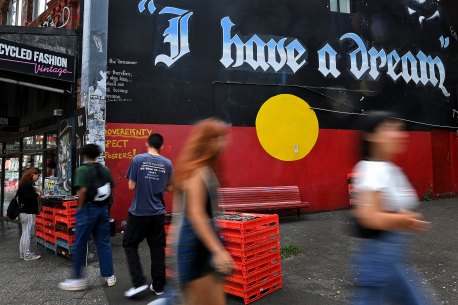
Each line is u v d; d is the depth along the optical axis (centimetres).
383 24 1195
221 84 978
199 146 261
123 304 434
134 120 888
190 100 943
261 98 1012
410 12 1248
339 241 714
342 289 473
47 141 984
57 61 757
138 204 452
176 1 949
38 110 1023
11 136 1196
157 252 459
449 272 522
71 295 462
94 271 556
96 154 494
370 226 246
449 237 718
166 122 916
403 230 246
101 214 484
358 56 1142
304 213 1029
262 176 991
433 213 977
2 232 941
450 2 1334
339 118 1096
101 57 657
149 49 916
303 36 1073
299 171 1034
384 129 261
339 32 1123
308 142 1051
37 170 659
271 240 470
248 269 431
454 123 1296
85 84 651
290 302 433
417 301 247
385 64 1184
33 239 805
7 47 661
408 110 1209
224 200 907
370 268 246
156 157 470
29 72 700
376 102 1155
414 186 1189
